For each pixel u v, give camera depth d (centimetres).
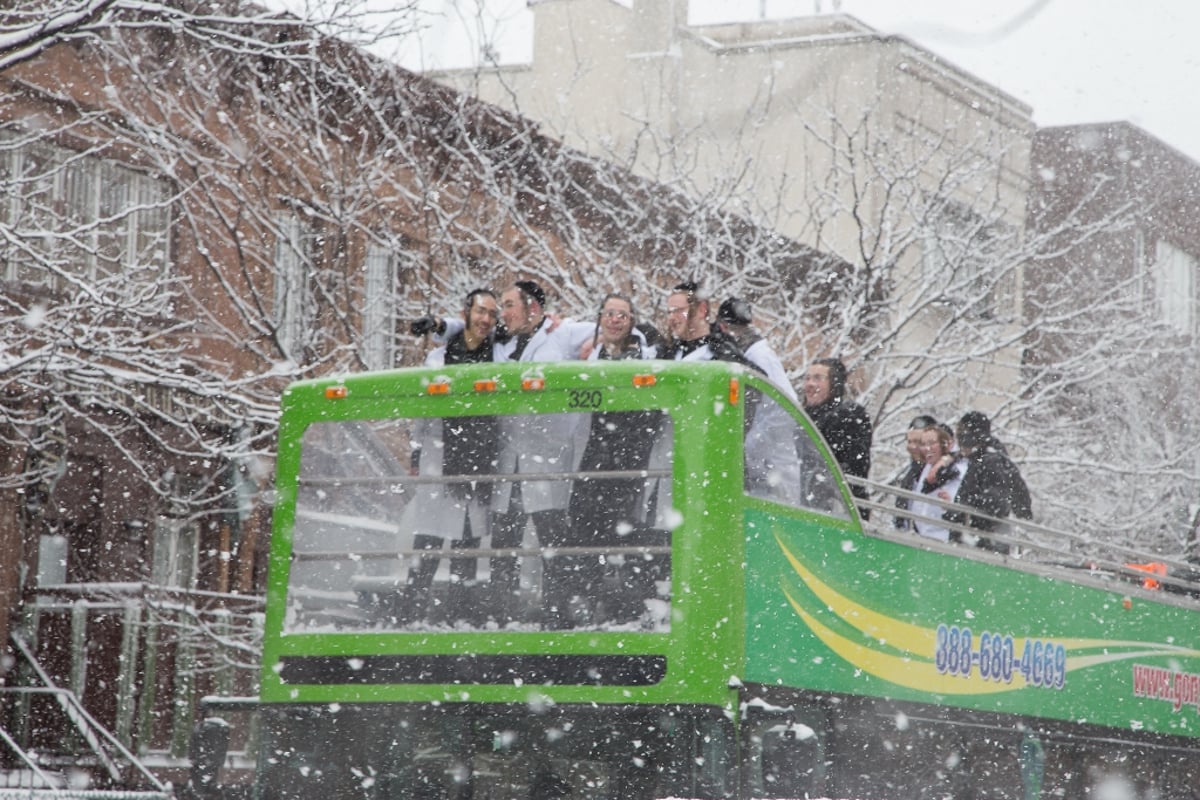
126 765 2227
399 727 1213
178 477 2556
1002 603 1451
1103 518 3159
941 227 2944
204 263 2500
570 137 4028
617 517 1204
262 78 2467
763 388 1218
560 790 1164
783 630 1200
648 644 1156
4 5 2053
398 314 2564
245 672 2452
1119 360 2925
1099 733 1576
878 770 1291
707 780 1131
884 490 1359
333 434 1286
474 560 1230
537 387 1233
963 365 2927
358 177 2475
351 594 1259
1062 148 4878
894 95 4075
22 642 2295
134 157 2400
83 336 2022
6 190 2002
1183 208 4953
